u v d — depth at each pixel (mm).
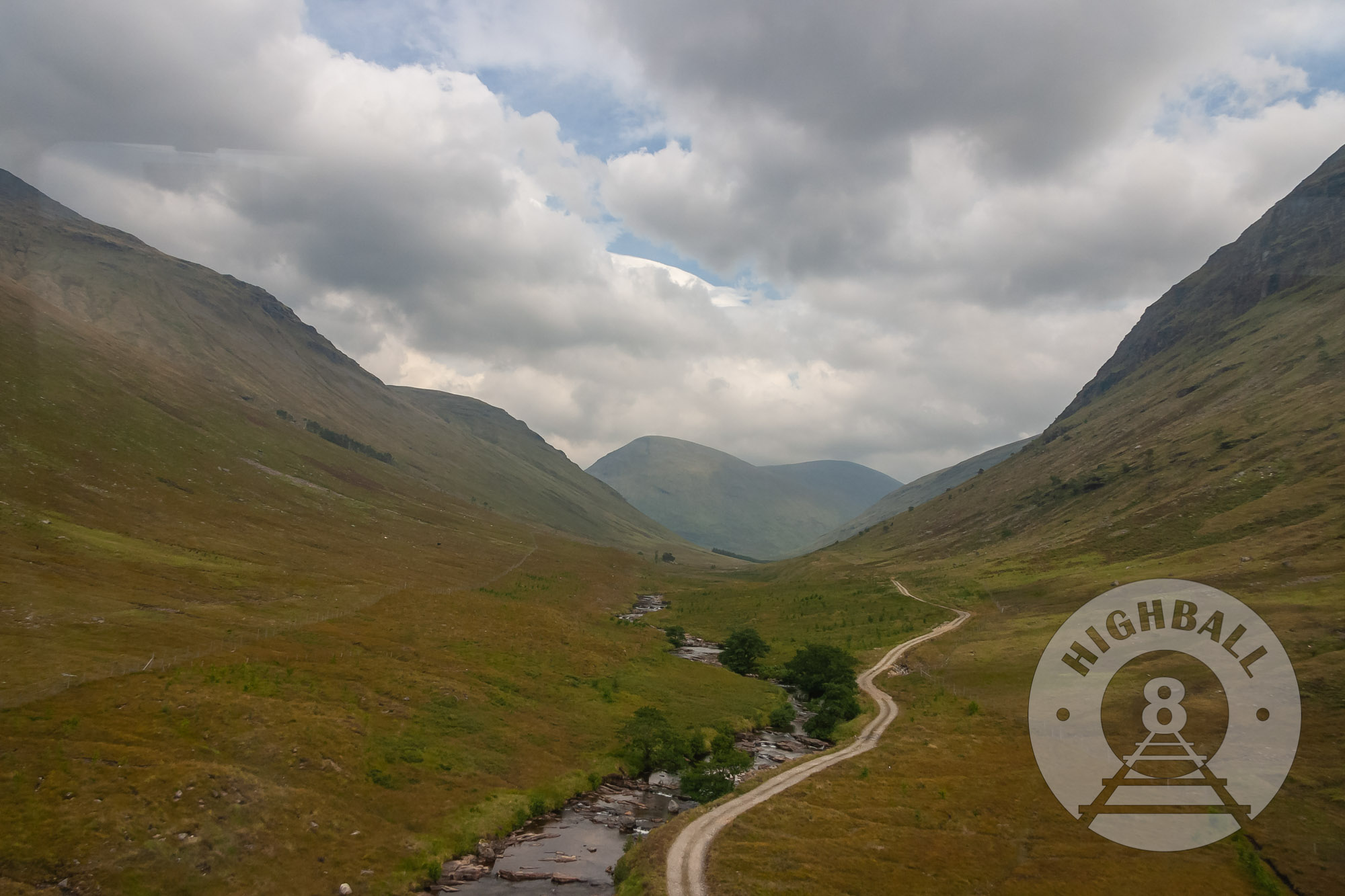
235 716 45156
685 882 35438
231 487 153000
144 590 72500
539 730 59625
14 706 39344
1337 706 51594
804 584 182375
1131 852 39000
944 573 156750
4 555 69188
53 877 29250
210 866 32812
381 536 167000
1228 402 180125
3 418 116562
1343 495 106375
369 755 46812
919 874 37156
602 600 158125
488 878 37719
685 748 61219
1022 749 57000
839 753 59969
